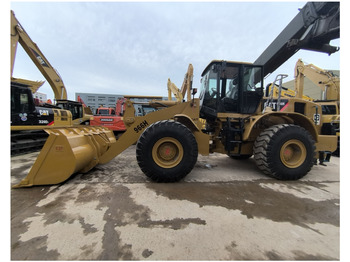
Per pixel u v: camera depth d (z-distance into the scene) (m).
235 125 3.21
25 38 6.48
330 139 3.19
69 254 1.14
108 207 1.73
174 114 2.90
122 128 7.38
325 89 7.13
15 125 4.50
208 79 3.21
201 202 1.88
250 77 3.19
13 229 1.37
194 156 2.46
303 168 2.66
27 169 3.06
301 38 3.65
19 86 4.58
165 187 2.28
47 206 1.74
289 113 2.74
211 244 1.25
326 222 1.56
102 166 3.27
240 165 3.52
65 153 2.23
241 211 1.71
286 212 1.71
